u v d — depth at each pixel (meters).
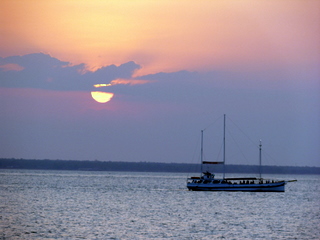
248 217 152.88
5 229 121.06
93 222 134.12
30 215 147.50
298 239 114.94
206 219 145.38
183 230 123.75
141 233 118.25
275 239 114.25
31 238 110.81
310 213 167.38
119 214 153.50
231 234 119.31
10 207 170.25
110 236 113.75
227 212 165.38
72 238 111.06
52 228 123.31
